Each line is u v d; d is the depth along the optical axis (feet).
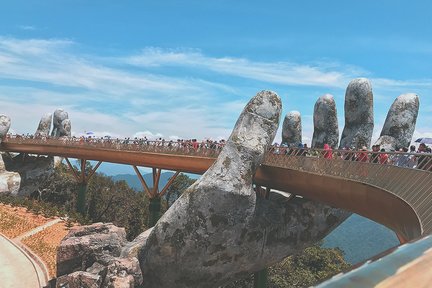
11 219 136.87
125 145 140.56
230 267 83.71
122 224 225.15
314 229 90.58
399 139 86.79
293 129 107.24
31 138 189.67
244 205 80.94
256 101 85.87
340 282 8.64
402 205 43.80
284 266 185.57
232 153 81.97
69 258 84.58
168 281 83.15
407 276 9.29
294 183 80.64
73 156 165.78
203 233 79.87
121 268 78.79
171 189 275.18
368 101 92.48
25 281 91.76
